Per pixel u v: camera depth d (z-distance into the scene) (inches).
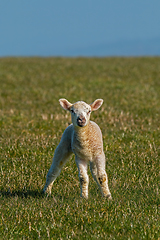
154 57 6230.3
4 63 5177.2
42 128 1704.0
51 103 2465.6
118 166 1160.2
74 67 4817.9
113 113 2049.7
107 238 698.2
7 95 2800.2
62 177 1095.6
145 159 1228.5
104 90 3038.9
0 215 800.9
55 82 3560.5
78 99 2578.7
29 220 781.3
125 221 763.4
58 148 1000.2
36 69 4608.8
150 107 2250.2
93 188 999.0
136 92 2903.5
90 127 920.3
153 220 762.2
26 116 2004.2
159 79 3732.8
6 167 1191.6
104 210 812.6
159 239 688.4
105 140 1472.7
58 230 738.2
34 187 1027.3
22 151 1339.8
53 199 897.5
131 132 1583.4
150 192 941.8
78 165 933.2
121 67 4741.6
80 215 786.2
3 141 1460.4
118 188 981.2
